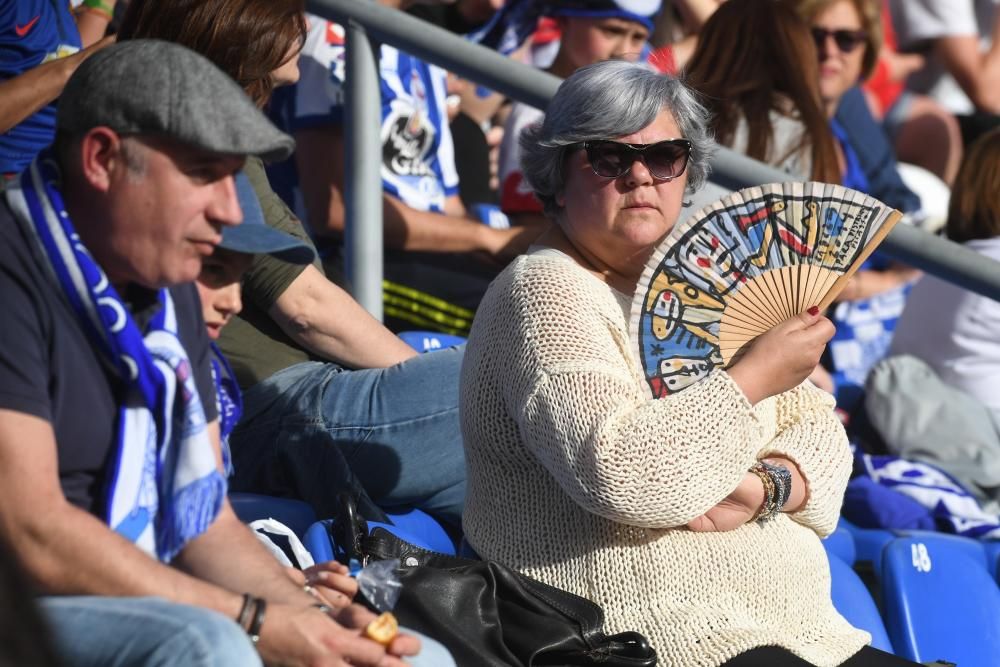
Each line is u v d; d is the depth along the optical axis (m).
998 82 24.72
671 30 21.55
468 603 9.30
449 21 18.55
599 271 10.47
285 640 7.41
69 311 7.50
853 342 19.30
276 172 15.55
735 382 9.45
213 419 8.53
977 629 14.08
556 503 9.83
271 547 10.04
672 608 9.66
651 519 9.30
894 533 14.98
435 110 16.62
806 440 10.70
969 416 16.72
